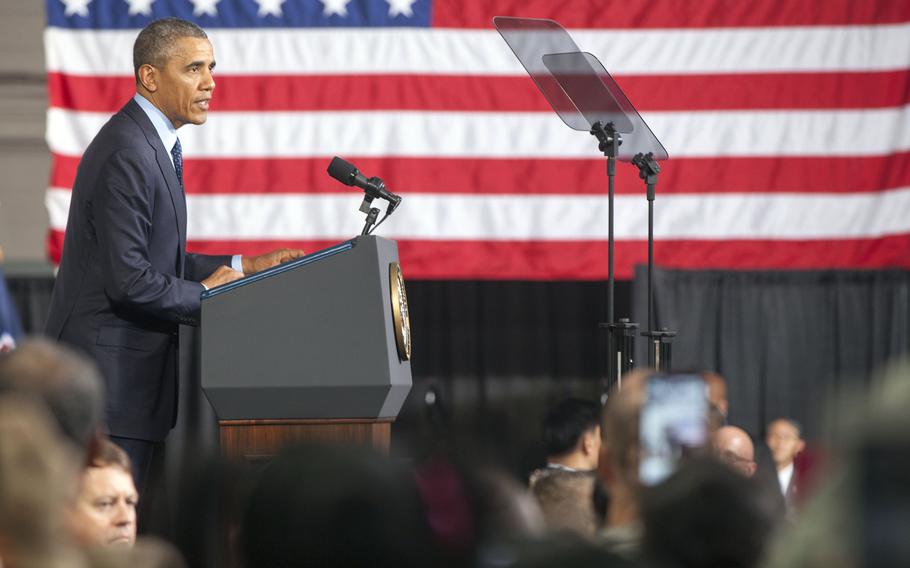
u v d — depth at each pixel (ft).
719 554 12.54
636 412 16.29
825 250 65.98
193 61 40.68
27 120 69.97
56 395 18.76
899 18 66.28
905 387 8.04
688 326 68.90
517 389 70.28
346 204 65.46
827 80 66.44
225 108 65.82
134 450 38.37
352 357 33.01
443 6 66.28
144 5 65.82
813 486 10.62
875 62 66.39
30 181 69.97
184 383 68.95
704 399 16.43
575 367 70.38
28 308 69.36
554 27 47.37
